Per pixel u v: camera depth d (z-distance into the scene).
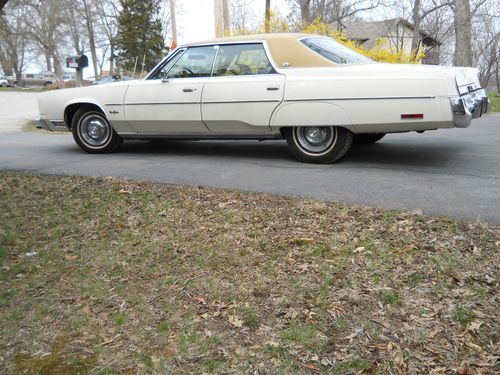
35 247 3.80
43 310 2.95
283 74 5.92
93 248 3.74
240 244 3.65
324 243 3.58
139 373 2.40
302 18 17.23
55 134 10.70
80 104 7.24
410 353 2.42
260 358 2.45
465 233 3.63
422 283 3.00
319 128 5.94
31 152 7.70
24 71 76.75
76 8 54.03
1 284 3.27
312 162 6.11
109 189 5.11
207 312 2.85
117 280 3.26
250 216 4.18
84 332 2.73
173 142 8.34
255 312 2.82
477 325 2.58
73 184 5.35
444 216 3.99
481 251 3.34
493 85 38.00
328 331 2.62
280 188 4.97
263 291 3.02
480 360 2.36
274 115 5.95
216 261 3.42
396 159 6.29
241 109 6.09
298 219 4.06
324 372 2.34
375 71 5.53
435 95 5.22
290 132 6.08
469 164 5.89
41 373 2.44
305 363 2.40
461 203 4.33
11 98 27.62
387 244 3.51
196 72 6.47
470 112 5.38
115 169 6.09
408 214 4.03
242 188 5.01
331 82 5.64
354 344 2.51
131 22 44.50
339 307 2.81
